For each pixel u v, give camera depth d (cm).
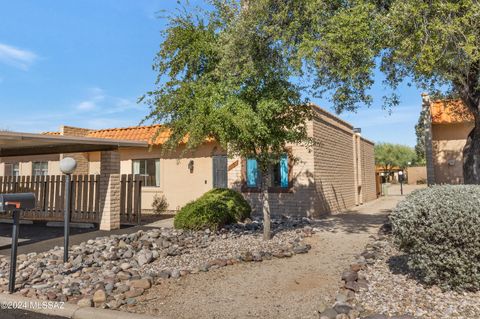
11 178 1412
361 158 2133
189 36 862
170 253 770
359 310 435
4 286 588
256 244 859
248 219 1180
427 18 675
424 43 664
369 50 716
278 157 917
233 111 778
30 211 1367
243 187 1438
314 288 547
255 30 817
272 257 740
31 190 1366
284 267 671
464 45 647
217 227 1018
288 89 846
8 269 680
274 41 826
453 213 472
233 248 825
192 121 785
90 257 750
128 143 1136
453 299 464
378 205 1939
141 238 895
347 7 788
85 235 1025
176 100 807
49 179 1333
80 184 1263
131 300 507
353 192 1903
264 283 581
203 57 884
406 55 684
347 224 1167
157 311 473
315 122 1381
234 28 812
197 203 1075
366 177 2233
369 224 1165
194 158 1596
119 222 1154
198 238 920
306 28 848
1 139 820
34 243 928
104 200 1133
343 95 859
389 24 710
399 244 530
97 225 1202
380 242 823
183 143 1593
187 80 872
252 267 677
